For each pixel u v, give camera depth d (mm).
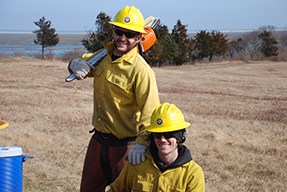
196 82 27484
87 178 4398
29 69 25438
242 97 20062
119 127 4188
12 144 8570
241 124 11828
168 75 30922
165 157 3455
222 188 6598
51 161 7555
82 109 13391
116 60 4117
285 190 6688
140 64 4094
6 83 20000
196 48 50531
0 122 4055
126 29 4035
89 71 4219
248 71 39312
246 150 8969
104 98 4195
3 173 3814
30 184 6371
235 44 57062
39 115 12000
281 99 19797
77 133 9875
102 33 37500
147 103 3982
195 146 8914
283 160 8258
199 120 12289
